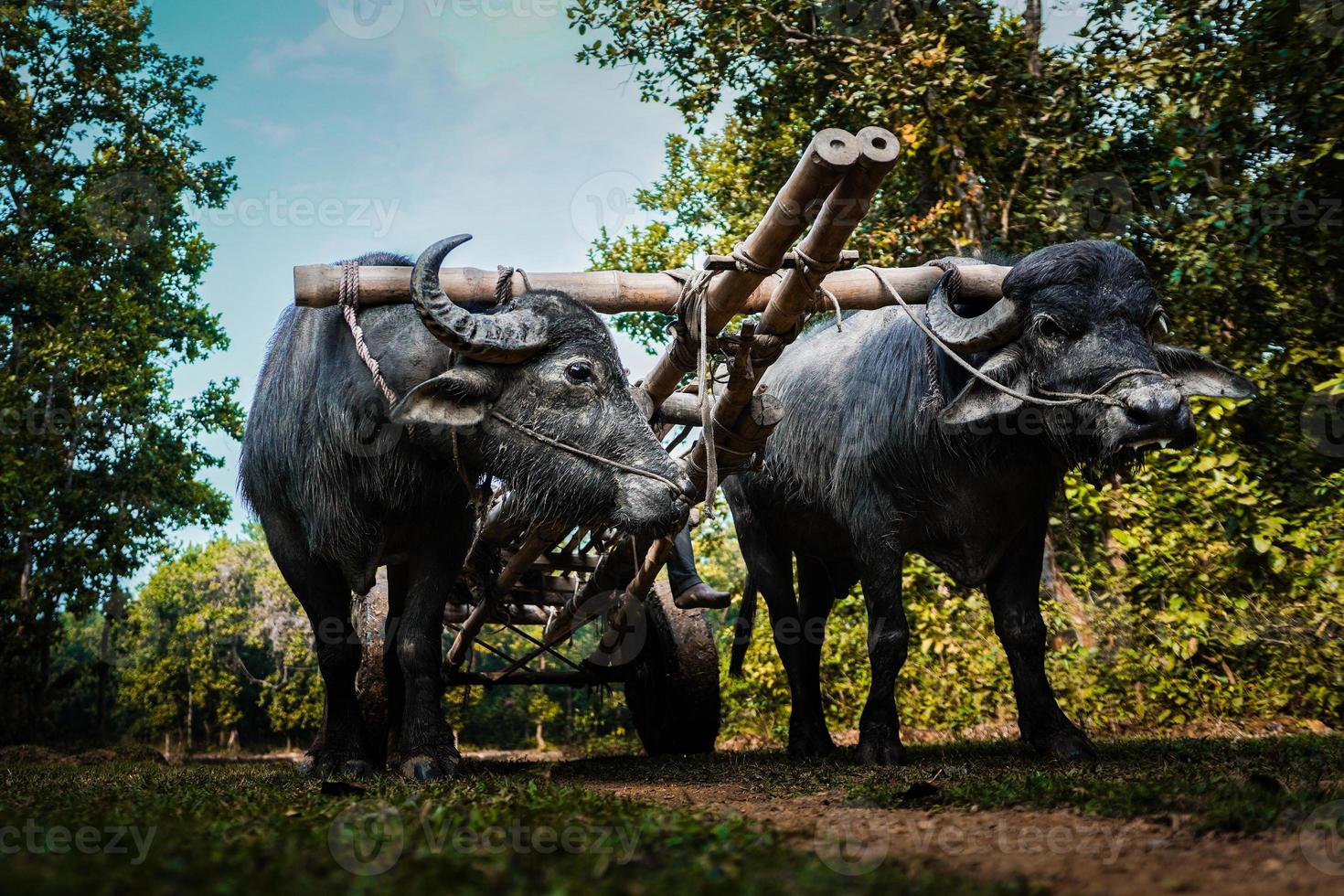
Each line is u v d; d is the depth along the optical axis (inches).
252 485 225.6
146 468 757.9
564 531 218.5
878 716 235.5
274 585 1836.9
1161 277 442.9
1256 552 358.3
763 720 527.5
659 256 614.9
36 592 716.7
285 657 1781.5
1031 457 225.6
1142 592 391.9
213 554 1884.8
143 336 719.1
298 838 99.0
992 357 211.6
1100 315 200.8
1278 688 374.0
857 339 260.7
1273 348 422.9
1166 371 211.6
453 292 209.9
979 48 472.7
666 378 224.8
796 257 187.8
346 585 225.0
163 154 759.7
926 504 235.9
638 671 348.8
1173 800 123.4
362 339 204.1
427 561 216.5
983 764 205.5
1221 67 392.8
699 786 193.5
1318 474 405.4
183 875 78.4
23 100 748.0
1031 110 490.6
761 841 99.4
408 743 205.3
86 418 709.9
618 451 195.3
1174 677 383.6
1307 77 360.2
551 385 196.5
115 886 73.9
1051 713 230.7
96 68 757.3
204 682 1824.6
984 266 225.9
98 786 187.9
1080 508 402.6
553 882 77.2
